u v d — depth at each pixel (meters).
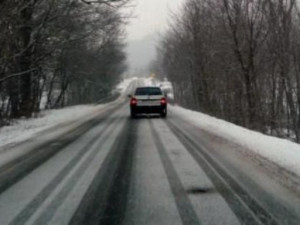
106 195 7.08
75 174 8.81
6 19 19.94
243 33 22.16
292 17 21.86
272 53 22.25
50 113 33.19
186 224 5.58
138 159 10.45
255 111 21.83
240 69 24.19
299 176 8.02
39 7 24.41
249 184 7.62
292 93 22.55
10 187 7.79
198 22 33.25
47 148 12.82
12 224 5.71
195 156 10.69
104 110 38.28
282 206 6.31
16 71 26.94
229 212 6.05
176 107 42.16
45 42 26.86
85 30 28.44
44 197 7.03
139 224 5.62
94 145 13.27
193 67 39.19
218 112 31.67
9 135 16.91
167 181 7.97
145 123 21.52
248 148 11.53
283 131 23.27
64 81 52.00
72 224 5.69
